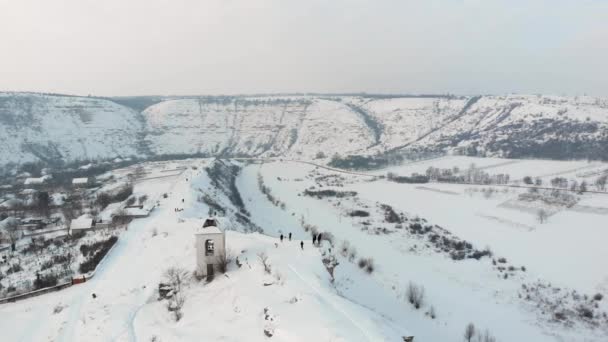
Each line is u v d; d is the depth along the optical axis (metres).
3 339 55.12
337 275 96.88
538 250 143.12
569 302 102.62
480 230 170.75
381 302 92.19
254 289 52.38
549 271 123.31
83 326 54.09
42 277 84.06
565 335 87.75
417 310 92.81
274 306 47.22
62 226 144.25
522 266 126.62
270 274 55.53
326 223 177.38
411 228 168.38
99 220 132.88
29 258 105.38
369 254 134.12
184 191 171.00
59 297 68.25
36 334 55.69
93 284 72.81
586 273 120.69
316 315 43.72
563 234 160.88
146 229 115.00
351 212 194.88
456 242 147.50
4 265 102.00
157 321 52.00
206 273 61.81
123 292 63.88
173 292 58.28
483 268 125.50
